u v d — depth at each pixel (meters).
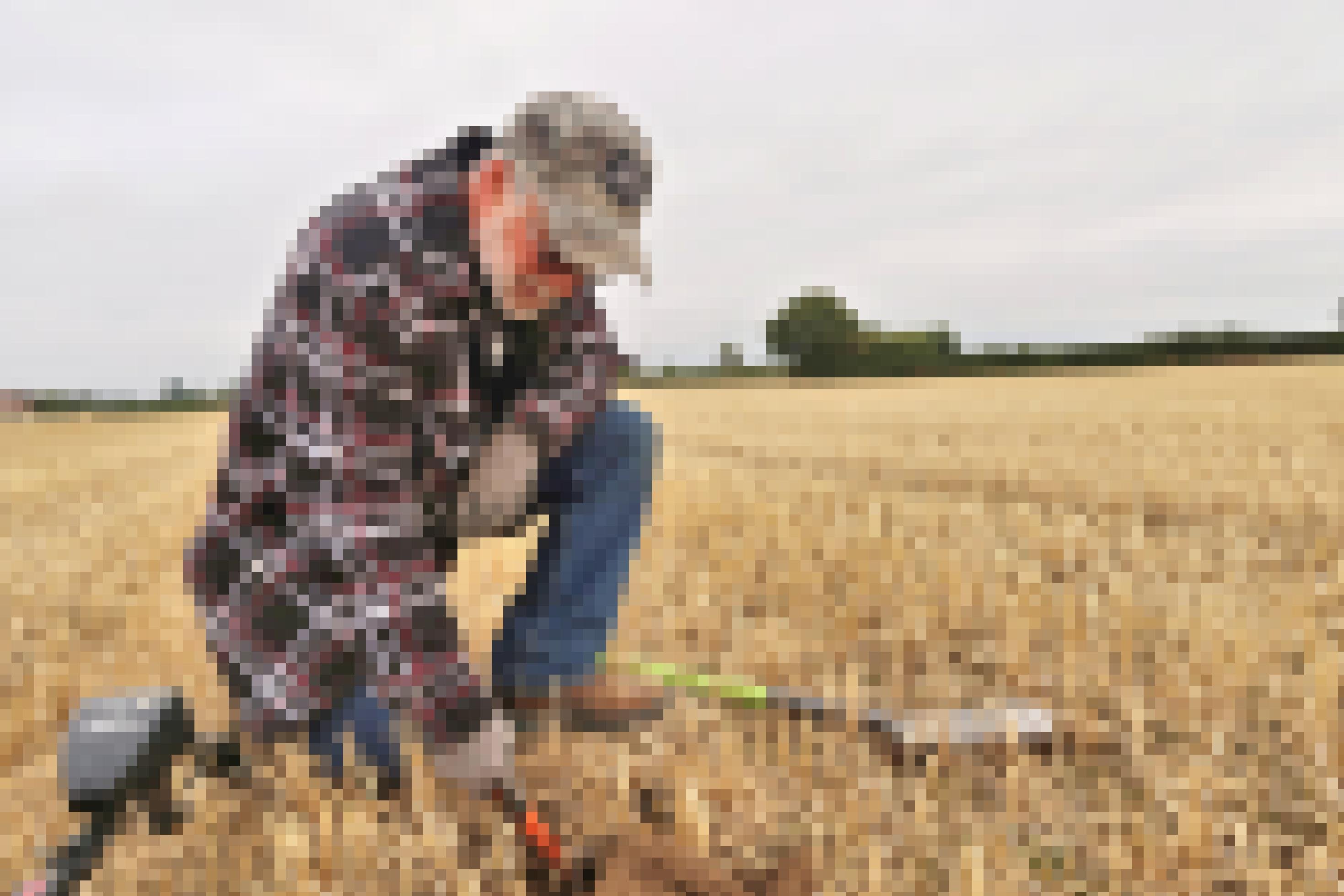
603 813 1.80
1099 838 1.75
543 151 1.60
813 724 2.23
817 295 58.44
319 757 1.86
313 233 1.72
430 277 1.66
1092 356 59.47
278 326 1.71
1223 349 58.06
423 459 1.72
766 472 7.47
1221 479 6.34
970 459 8.41
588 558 2.27
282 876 1.55
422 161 1.73
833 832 1.73
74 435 24.22
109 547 4.56
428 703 1.73
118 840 1.65
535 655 2.30
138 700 1.80
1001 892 1.57
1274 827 1.76
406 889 1.54
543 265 1.69
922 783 1.93
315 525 1.71
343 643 1.76
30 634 2.87
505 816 1.73
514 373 1.84
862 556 3.83
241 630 1.83
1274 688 2.28
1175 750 2.05
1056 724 2.15
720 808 1.81
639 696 2.32
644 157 1.68
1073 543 4.14
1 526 5.69
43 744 2.06
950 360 58.66
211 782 1.80
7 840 1.66
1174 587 3.30
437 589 1.75
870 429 13.75
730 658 2.65
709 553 3.98
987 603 3.10
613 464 2.25
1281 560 3.78
